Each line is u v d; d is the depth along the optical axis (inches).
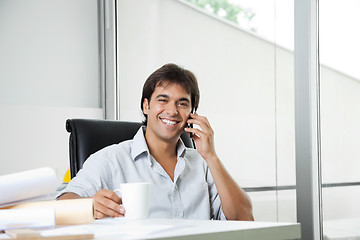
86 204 37.7
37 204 37.5
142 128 65.9
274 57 92.9
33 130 137.8
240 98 100.7
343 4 80.4
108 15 150.6
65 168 141.9
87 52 151.3
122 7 145.9
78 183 59.1
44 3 144.9
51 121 140.6
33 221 33.4
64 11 147.7
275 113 92.4
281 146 91.1
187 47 117.9
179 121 62.4
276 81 92.4
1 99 137.4
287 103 90.1
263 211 95.0
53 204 37.6
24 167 136.1
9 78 138.9
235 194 61.2
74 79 148.5
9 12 139.8
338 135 81.4
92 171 60.4
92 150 67.3
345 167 80.0
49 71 144.6
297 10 88.3
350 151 79.2
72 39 148.6
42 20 144.3
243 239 34.5
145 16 135.3
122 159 62.4
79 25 150.0
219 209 65.1
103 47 152.6
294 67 88.7
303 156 86.7
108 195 47.1
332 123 82.6
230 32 103.5
